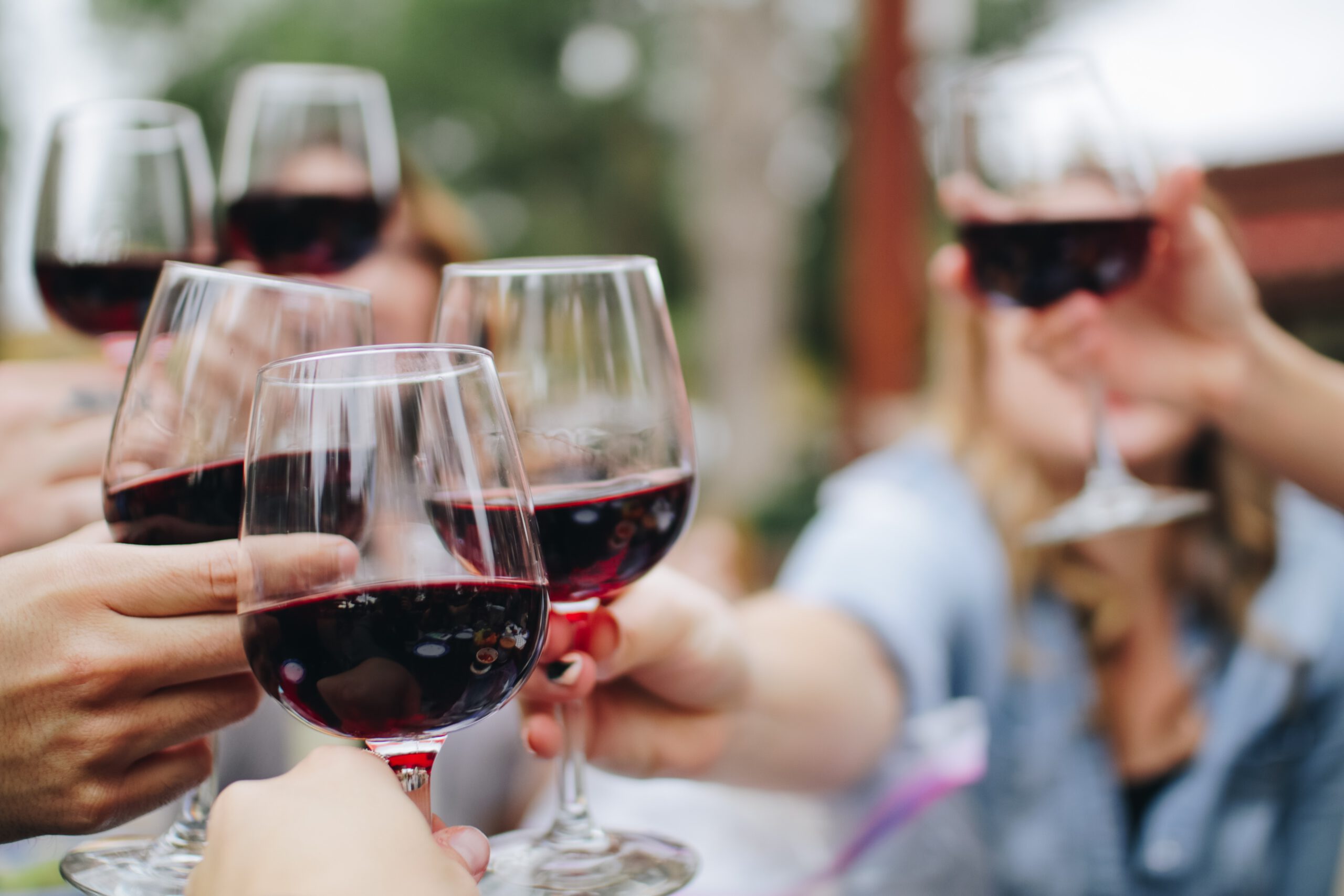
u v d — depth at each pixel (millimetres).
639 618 1019
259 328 892
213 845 681
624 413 939
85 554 811
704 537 3295
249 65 18453
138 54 19281
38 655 792
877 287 7664
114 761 826
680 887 890
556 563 934
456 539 737
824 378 19641
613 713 1183
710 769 1229
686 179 19469
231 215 1592
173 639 810
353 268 1713
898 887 1390
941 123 1592
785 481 9367
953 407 2039
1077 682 1863
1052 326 1528
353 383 730
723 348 12227
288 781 705
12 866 1166
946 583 1807
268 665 742
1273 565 1899
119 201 1295
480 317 942
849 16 17297
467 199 19859
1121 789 1885
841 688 1456
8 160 14953
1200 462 1938
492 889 888
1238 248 1972
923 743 1463
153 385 872
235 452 883
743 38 12023
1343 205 6109
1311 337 6273
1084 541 1871
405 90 18750
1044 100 1454
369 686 732
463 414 751
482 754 2043
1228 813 1835
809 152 18922
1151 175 1476
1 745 795
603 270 951
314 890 634
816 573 1735
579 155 19719
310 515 722
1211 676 1868
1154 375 1544
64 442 1184
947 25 8336
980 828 1783
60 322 1349
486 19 18953
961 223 1533
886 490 1907
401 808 693
